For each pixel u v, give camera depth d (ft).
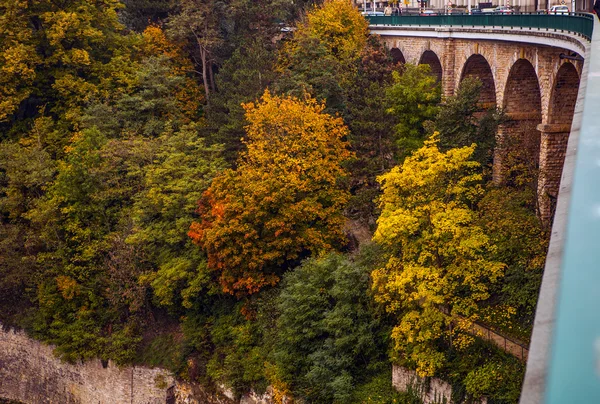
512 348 157.48
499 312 164.66
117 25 328.90
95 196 254.27
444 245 162.20
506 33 209.67
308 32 314.96
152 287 243.60
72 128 296.71
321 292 197.26
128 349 235.81
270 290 218.59
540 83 192.65
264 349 206.80
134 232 244.63
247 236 213.05
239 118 266.77
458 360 163.73
